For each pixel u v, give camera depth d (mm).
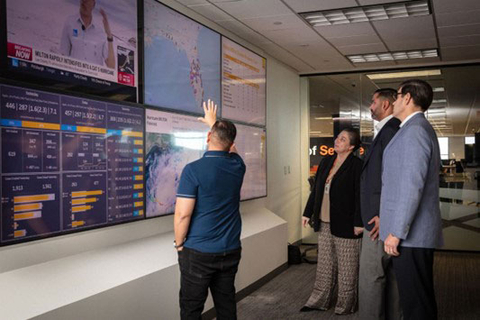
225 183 2484
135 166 3385
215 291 2586
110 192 3143
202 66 4293
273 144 6133
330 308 4020
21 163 2516
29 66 2568
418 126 2502
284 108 6613
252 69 5383
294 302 4172
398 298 3174
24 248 2557
